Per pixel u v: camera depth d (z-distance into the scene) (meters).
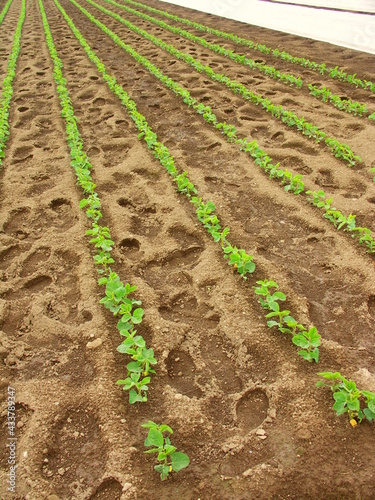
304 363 1.30
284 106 3.22
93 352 1.37
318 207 2.07
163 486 1.01
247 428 1.15
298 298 1.53
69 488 1.03
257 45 4.59
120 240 1.91
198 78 3.90
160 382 1.28
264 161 2.41
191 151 2.70
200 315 1.52
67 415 1.20
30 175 2.48
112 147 2.81
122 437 1.12
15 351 1.39
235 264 1.68
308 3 6.58
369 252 1.75
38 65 4.57
